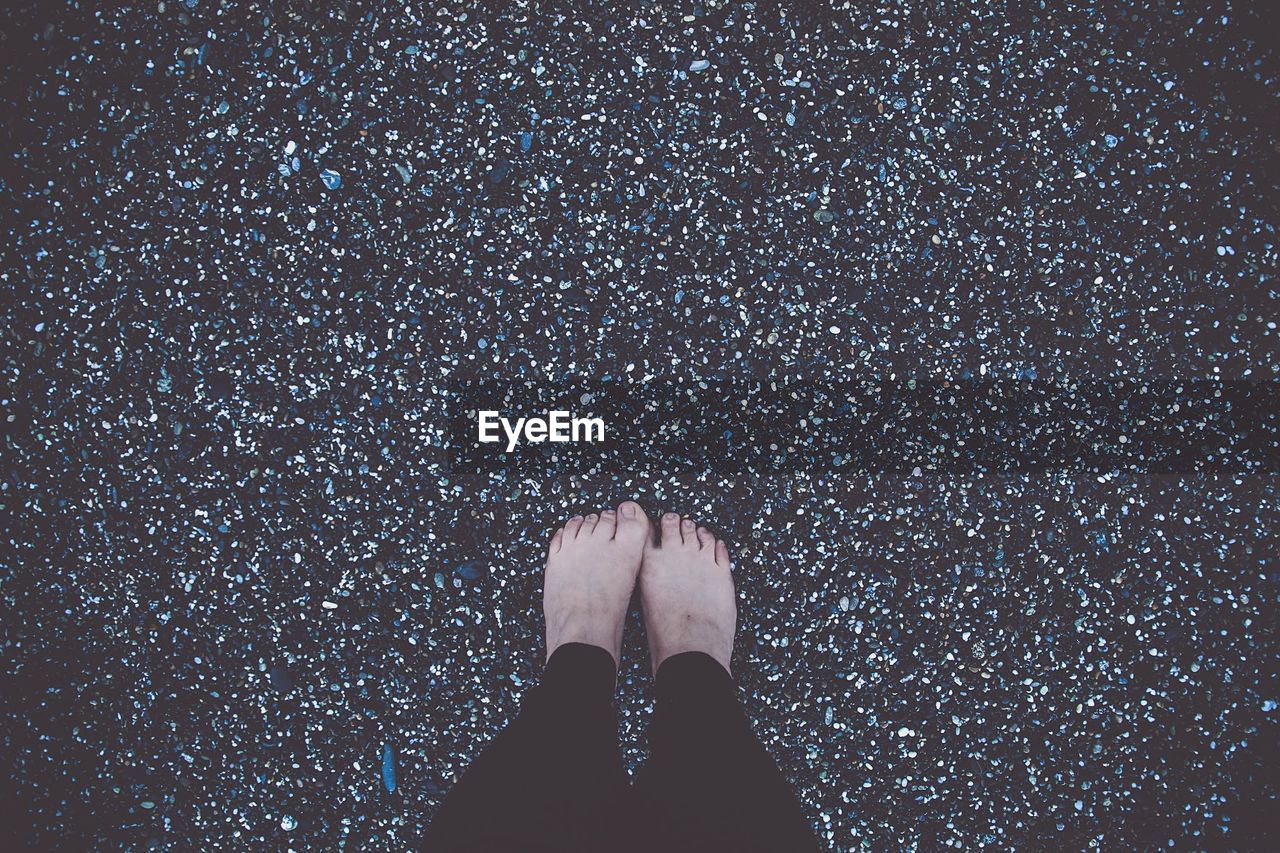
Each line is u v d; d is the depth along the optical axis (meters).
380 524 1.56
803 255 1.57
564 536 1.56
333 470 1.56
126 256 1.57
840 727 1.56
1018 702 1.56
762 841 1.36
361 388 1.57
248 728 1.55
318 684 1.56
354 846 1.55
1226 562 1.58
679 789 1.39
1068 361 1.58
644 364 1.57
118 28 1.58
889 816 1.55
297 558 1.56
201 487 1.56
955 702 1.56
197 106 1.58
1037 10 1.59
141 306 1.57
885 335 1.57
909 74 1.58
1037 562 1.57
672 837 1.37
